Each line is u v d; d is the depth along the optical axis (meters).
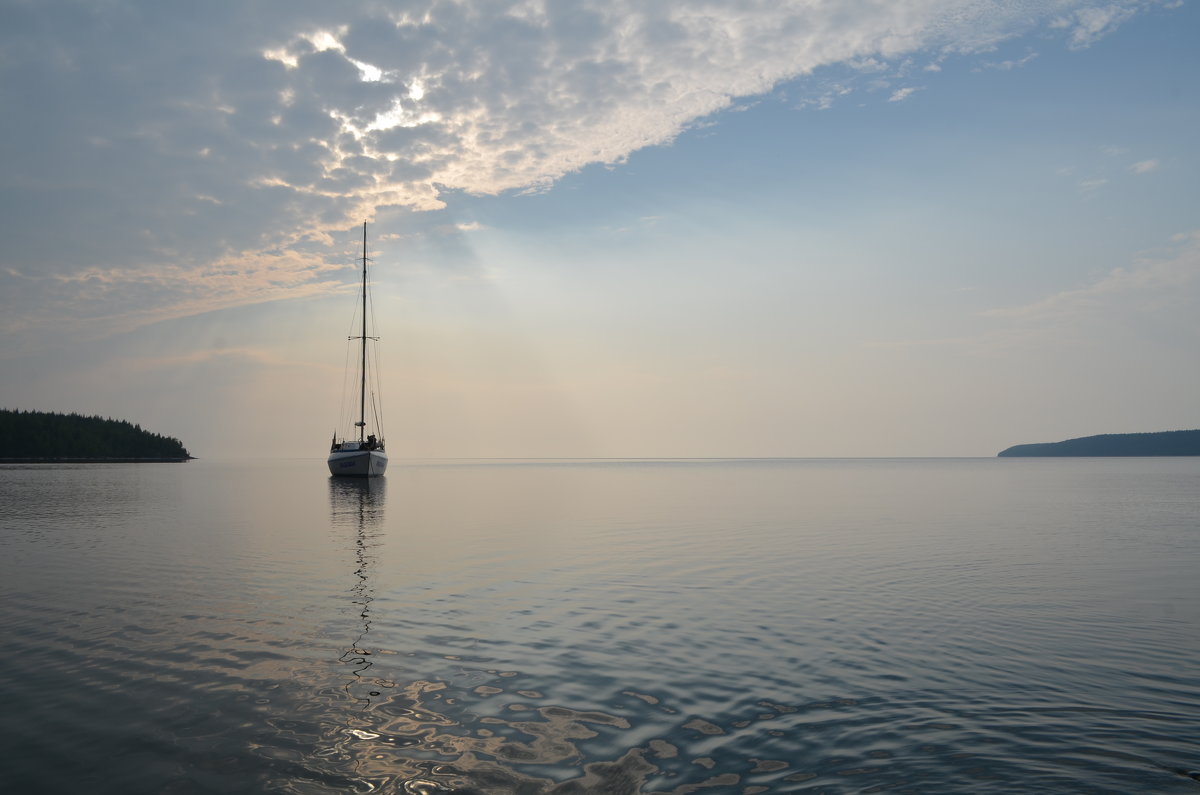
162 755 8.16
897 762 8.09
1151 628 14.02
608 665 11.67
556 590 17.80
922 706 9.83
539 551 24.75
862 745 8.55
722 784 7.55
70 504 46.34
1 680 10.70
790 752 8.36
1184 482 87.12
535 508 44.72
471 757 8.20
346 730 8.93
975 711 9.62
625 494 62.03
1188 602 16.36
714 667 11.57
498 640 13.13
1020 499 54.47
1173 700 10.04
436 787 7.47
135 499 51.50
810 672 11.31
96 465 166.38
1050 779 7.66
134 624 14.13
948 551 24.75
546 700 10.05
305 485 75.69
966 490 69.31
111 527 32.19
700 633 13.66
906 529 31.97
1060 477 108.44
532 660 11.93
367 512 41.03
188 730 8.88
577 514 40.19
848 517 38.28
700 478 107.75
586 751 8.38
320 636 13.34
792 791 7.39
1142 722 9.23
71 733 8.75
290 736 8.73
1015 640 13.15
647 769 7.91
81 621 14.34
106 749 8.30
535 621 14.57
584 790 7.42
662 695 10.27
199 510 41.94
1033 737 8.77
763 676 11.12
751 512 41.88
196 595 17.00
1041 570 20.70
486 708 9.73
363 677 10.98
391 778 7.65
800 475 124.31
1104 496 58.38
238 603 16.14
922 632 13.73
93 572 20.16
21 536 28.64
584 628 14.02
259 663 11.64
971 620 14.68
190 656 11.98
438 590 17.73
